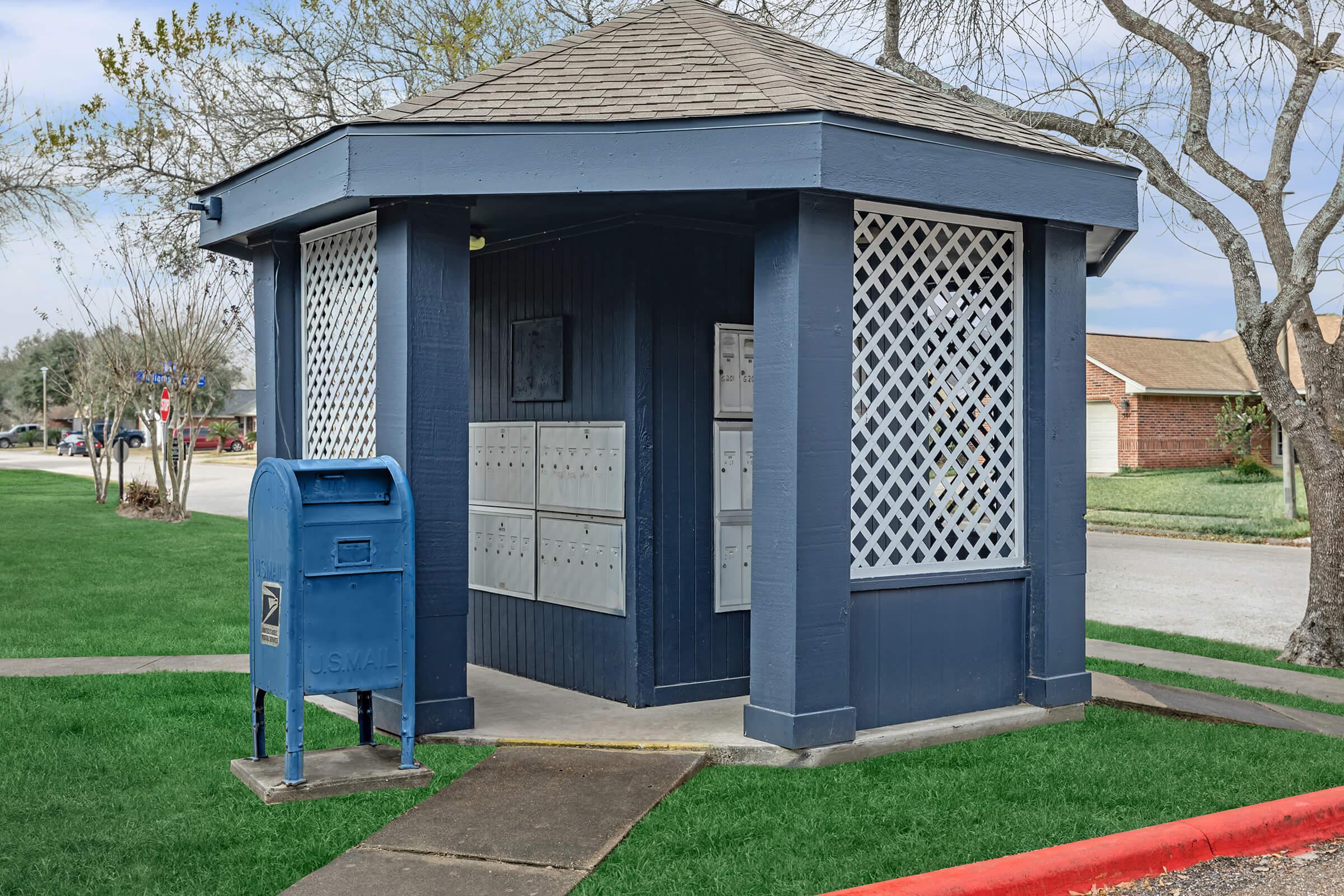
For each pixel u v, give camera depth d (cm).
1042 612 607
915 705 572
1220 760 540
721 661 653
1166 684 754
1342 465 873
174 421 2047
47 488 2862
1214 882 405
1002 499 611
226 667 751
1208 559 1573
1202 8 911
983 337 617
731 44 615
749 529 664
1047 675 605
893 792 481
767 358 532
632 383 625
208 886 371
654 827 435
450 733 554
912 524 611
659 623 630
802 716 518
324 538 469
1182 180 922
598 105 541
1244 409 3056
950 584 583
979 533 602
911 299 578
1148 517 2094
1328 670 834
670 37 648
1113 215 618
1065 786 493
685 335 642
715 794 476
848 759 530
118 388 2288
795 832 430
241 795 464
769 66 566
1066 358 610
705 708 618
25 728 568
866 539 561
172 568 1315
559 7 1706
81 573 1257
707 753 525
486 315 754
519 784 480
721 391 652
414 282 549
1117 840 416
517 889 372
